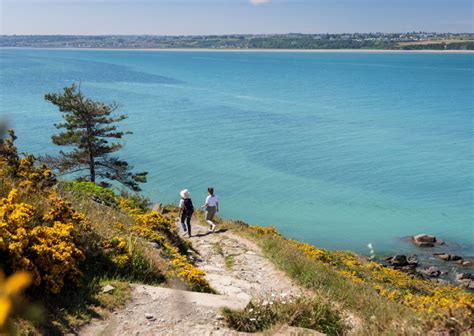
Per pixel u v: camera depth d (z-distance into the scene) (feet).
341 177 181.47
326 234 127.95
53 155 192.03
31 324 20.33
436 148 232.73
